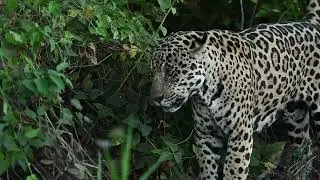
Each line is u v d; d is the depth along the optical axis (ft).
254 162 36.81
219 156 35.50
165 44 32.35
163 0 34.99
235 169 34.32
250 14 43.75
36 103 30.94
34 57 30.83
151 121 35.70
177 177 35.73
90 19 33.99
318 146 38.11
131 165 35.32
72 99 32.71
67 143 32.35
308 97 37.19
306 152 38.27
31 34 29.96
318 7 38.86
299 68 36.45
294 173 38.14
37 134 29.30
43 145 30.07
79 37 33.30
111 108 35.53
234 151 34.19
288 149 38.91
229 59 33.17
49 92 29.86
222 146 35.27
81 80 35.27
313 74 36.99
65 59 32.50
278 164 38.60
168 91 31.76
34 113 30.01
